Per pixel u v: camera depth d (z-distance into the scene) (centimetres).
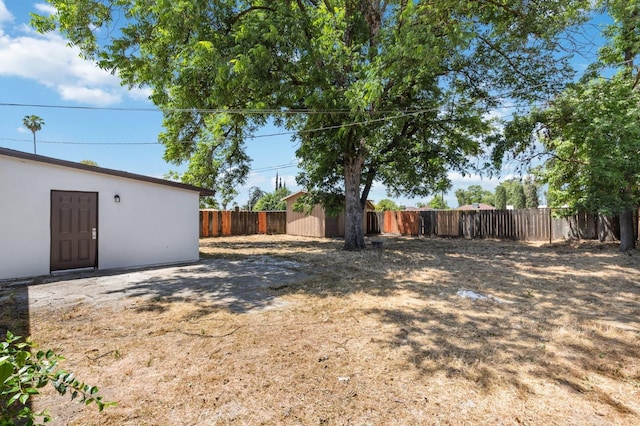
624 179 898
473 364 291
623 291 543
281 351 319
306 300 498
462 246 1223
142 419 215
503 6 899
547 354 311
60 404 230
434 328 379
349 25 985
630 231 984
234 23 849
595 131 869
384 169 1326
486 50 1017
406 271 724
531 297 510
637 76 969
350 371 279
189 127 1295
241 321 404
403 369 283
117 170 775
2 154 633
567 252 1020
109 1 777
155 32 799
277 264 833
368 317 419
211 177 1549
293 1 962
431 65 804
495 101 1049
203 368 285
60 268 714
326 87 883
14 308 456
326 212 1298
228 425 210
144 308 457
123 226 792
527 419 215
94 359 301
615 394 245
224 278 661
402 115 953
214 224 1709
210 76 781
